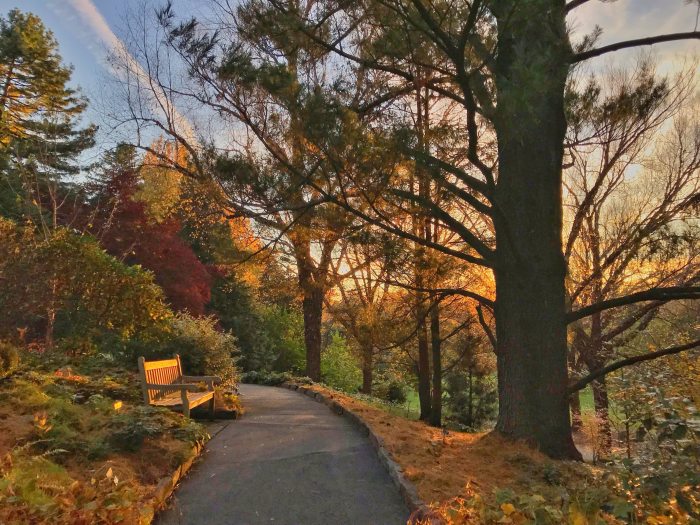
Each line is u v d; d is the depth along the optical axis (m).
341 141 8.27
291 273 20.55
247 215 9.80
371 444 8.18
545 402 9.18
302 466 6.93
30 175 22.98
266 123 9.69
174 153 15.45
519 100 7.43
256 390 17.30
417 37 8.26
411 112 11.68
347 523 5.02
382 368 30.33
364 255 11.33
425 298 12.59
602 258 16.05
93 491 4.61
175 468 6.16
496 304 9.94
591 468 7.62
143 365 8.73
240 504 5.49
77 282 11.23
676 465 4.47
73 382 8.70
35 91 30.61
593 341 14.94
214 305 32.97
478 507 4.66
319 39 9.33
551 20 8.09
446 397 25.58
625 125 12.60
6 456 4.78
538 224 9.57
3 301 10.15
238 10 9.38
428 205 9.54
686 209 11.62
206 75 9.34
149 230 25.06
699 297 8.98
